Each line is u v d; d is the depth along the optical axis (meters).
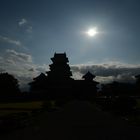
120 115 27.31
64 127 17.66
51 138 13.12
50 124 19.48
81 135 14.07
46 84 95.50
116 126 18.19
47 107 35.06
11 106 45.75
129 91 89.88
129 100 30.28
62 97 92.75
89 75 102.06
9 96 78.75
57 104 48.31
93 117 25.55
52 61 100.19
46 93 88.06
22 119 19.23
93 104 58.06
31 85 95.75
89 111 34.97
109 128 17.08
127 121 21.58
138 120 21.66
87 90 99.56
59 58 100.00
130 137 13.40
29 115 22.48
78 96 98.19
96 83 101.62
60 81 97.31
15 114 21.64
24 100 79.62
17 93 80.94
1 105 49.97
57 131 15.67
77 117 25.56
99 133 14.79
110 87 93.69
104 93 97.12
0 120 16.25
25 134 14.51
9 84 88.75
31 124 19.47
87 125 18.83
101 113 31.19
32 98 81.31
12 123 16.45
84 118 24.44
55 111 34.97
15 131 15.74
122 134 14.41
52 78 97.56
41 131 15.72
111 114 29.44
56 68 99.00
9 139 12.85
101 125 18.81
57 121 21.70
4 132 15.18
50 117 25.47
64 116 26.72
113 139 12.80
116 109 30.77
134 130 16.08
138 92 89.00
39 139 12.85
